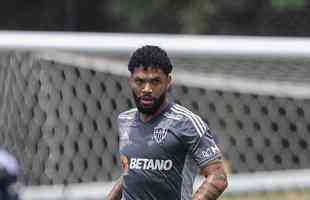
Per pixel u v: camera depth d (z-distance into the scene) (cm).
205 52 1664
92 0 6888
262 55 1667
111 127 1750
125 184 1206
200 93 2039
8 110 1695
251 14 6431
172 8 6700
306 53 1662
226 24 6488
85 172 1717
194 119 1177
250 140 2103
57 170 1689
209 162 1162
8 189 1230
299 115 2012
